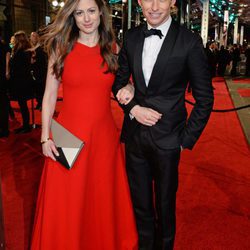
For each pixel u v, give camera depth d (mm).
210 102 1912
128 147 2156
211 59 14586
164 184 2064
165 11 1837
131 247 2287
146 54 1953
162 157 2008
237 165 4227
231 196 3377
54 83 2020
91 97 2004
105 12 1978
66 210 2025
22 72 5383
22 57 5336
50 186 2016
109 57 1992
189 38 1871
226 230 2775
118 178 2227
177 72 1904
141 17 28969
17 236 2668
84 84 1979
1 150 4715
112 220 2174
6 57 5391
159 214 2146
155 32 1874
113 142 2137
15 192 3418
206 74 1893
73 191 2010
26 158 4414
